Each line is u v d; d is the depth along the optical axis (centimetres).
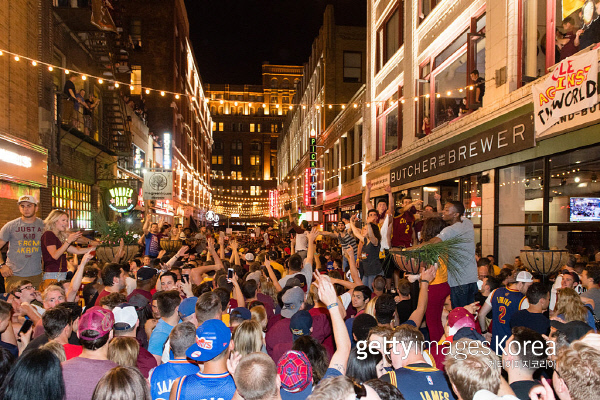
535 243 1052
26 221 728
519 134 1058
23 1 1441
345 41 3788
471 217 1391
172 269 784
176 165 4431
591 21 867
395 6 2136
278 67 10612
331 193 3822
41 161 1508
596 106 809
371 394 252
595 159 855
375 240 781
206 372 332
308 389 309
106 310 363
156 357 483
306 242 1277
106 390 267
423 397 316
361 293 603
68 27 1811
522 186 1114
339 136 3466
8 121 1339
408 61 1903
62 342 418
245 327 403
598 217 838
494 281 688
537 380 344
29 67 1486
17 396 267
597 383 246
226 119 10462
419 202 736
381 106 2411
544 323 497
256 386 262
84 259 580
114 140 2389
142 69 4238
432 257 464
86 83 2039
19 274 717
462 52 1463
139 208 2366
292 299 550
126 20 4262
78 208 1980
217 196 10269
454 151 1427
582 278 663
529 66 1103
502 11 1174
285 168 7512
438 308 488
